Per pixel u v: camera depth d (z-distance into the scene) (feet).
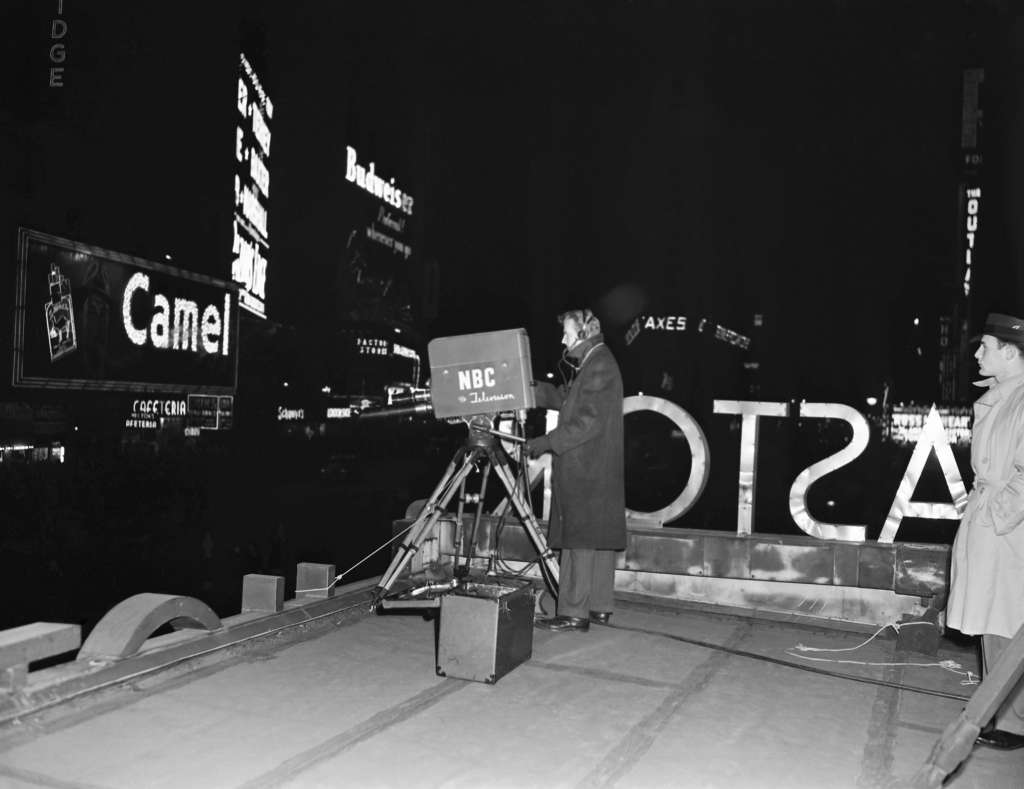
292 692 12.25
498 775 9.73
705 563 18.80
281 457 106.22
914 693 13.24
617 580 19.61
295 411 148.15
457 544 17.38
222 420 72.08
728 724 11.63
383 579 16.48
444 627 13.19
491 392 16.15
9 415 43.11
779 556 18.31
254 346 106.63
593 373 15.99
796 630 16.92
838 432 111.65
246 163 87.30
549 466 21.94
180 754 9.96
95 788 9.02
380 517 69.51
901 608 17.54
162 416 60.08
